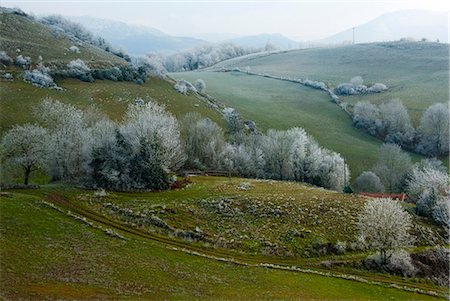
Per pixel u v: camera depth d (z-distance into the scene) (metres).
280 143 111.62
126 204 60.41
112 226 53.19
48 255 41.22
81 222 51.62
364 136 162.62
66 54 161.38
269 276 47.22
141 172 69.88
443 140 148.62
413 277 55.47
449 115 149.50
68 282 36.56
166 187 71.00
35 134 69.56
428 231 68.06
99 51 187.75
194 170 101.00
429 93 195.62
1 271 36.03
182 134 108.69
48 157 68.00
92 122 89.38
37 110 98.44
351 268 54.75
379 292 48.56
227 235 56.97
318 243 58.12
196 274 44.06
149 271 42.38
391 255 56.91
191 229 56.75
